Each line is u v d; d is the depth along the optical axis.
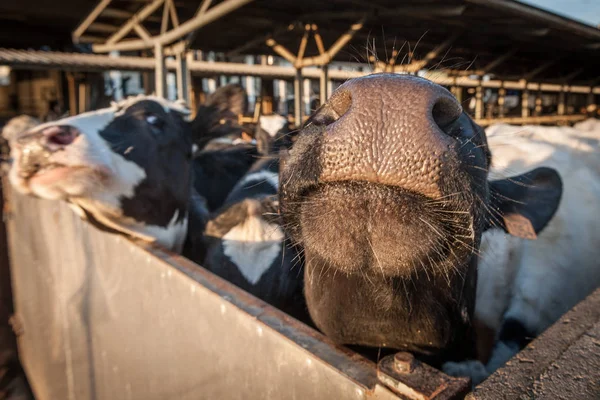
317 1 1.31
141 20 1.64
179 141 0.93
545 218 0.55
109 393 0.69
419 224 0.27
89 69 2.27
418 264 0.29
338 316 0.42
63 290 0.87
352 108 0.27
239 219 0.75
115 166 0.76
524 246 0.83
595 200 0.90
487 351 0.76
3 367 1.24
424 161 0.26
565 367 0.26
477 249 0.34
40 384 1.11
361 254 0.30
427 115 0.26
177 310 0.46
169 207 0.86
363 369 0.28
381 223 0.27
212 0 1.36
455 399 0.25
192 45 2.00
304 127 0.32
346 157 0.26
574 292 0.84
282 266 0.70
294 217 0.34
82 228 0.77
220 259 0.75
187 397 0.47
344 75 2.51
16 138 0.69
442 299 0.41
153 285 0.50
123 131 0.83
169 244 0.87
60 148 0.68
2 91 4.23
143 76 3.26
